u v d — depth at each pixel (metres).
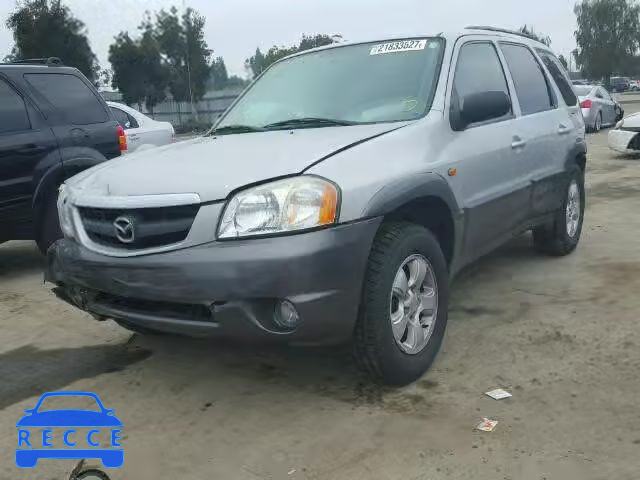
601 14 63.28
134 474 2.64
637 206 7.68
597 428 2.79
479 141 3.93
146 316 3.03
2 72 5.70
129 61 33.28
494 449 2.67
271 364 3.65
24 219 5.69
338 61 4.29
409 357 3.23
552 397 3.08
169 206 2.90
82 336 4.27
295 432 2.90
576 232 5.68
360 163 3.08
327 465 2.63
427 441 2.76
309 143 3.27
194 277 2.80
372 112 3.77
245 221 2.79
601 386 3.16
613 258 5.45
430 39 4.12
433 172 3.41
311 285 2.77
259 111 4.20
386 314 3.04
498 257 5.66
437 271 3.42
